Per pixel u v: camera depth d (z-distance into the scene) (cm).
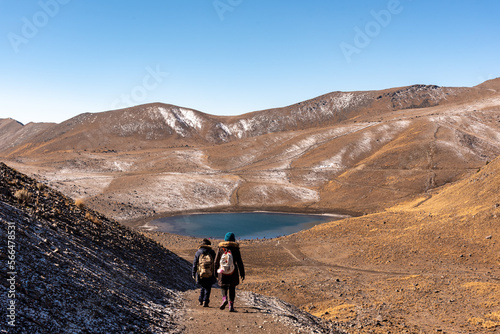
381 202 10550
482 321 1919
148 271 1242
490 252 3288
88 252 933
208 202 11381
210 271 854
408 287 2731
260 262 4144
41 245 721
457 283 2683
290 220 9150
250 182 13500
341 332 1070
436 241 3788
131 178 12662
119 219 8512
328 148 16912
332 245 4575
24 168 12794
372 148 16138
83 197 9731
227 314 798
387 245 4066
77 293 597
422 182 11125
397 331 1825
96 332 503
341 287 2950
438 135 14862
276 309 1012
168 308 811
